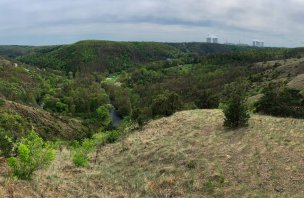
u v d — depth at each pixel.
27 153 11.26
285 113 27.30
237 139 19.34
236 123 22.31
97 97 119.81
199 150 18.41
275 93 29.34
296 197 11.33
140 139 24.95
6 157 13.23
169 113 37.28
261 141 18.09
